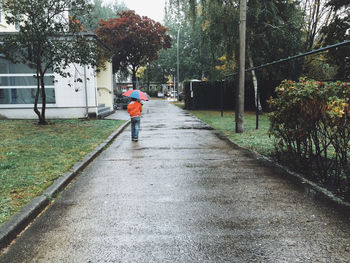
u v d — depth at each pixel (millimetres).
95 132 10445
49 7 11227
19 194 4086
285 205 3848
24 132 10281
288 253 2705
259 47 17891
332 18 18969
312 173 5062
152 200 4113
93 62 12172
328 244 2852
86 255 2713
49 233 3154
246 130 11156
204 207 3834
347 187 4293
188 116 18281
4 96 15055
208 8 15078
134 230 3203
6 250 2812
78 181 5062
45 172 5219
